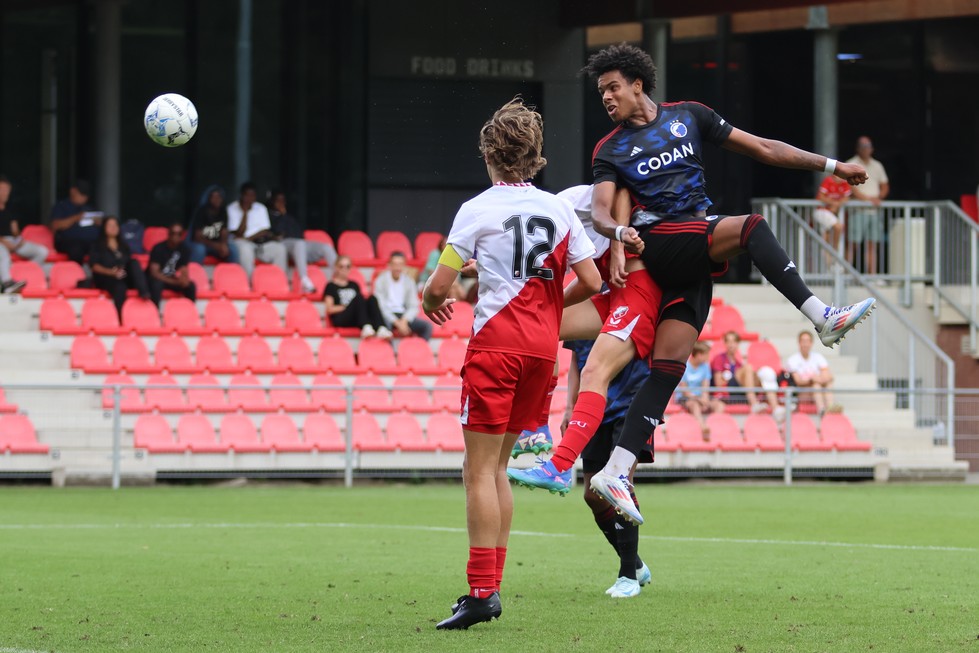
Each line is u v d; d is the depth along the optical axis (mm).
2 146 83938
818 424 64812
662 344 23375
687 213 23312
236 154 86688
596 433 26688
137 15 85125
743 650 19766
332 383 65500
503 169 21891
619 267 22906
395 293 70125
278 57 87000
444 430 61812
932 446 66250
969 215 85250
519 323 21453
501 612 22906
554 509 49375
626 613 23609
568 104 88438
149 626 22031
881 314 74688
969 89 90000
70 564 31234
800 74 90812
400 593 26250
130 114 85188
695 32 89938
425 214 88312
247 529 40688
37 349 65312
